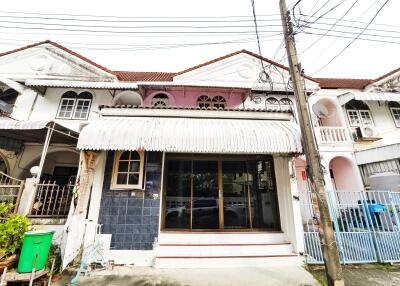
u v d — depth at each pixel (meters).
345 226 7.61
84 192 6.76
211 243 7.20
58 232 6.61
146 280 5.55
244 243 7.24
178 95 12.30
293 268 6.36
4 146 9.73
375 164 11.06
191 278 5.69
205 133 6.81
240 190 8.12
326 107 14.07
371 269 6.25
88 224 6.82
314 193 5.17
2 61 12.69
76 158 12.55
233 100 12.44
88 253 6.14
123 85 10.94
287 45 6.26
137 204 7.22
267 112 8.20
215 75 13.33
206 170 8.24
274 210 7.97
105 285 5.23
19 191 6.89
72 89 12.03
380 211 6.92
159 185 7.43
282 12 6.43
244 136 6.80
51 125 7.76
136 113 7.95
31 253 4.88
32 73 12.53
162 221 7.56
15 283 4.88
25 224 5.60
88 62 12.88
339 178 12.98
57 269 5.78
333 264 4.62
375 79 13.91
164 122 7.40
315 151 5.34
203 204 7.91
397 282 5.46
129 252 6.69
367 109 13.54
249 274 5.95
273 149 6.72
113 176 7.41
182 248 6.89
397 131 13.00
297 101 5.77
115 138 6.54
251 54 13.68
